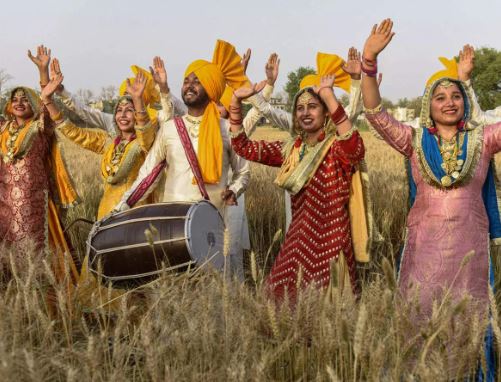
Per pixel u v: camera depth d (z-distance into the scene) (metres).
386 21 3.52
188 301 3.01
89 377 2.56
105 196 5.13
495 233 3.68
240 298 3.05
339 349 2.82
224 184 4.67
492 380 3.12
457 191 3.52
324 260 3.82
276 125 5.40
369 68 3.57
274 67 5.34
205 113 4.56
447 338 2.76
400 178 8.37
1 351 2.37
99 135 5.50
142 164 5.02
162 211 4.00
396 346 2.77
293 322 3.00
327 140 3.94
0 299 3.02
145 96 5.82
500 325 3.35
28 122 4.81
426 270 3.53
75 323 3.56
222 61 4.80
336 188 3.88
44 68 4.88
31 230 4.64
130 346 2.83
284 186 3.97
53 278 3.34
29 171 4.68
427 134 3.63
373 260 4.82
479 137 3.54
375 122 3.67
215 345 2.80
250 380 2.59
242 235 5.73
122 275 3.97
